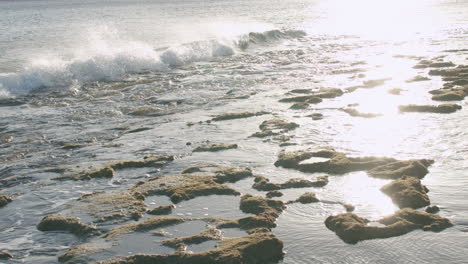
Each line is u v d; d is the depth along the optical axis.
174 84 18.44
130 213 8.00
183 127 12.93
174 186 8.90
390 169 9.42
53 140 12.38
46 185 9.41
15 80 18.16
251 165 10.05
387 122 12.53
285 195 8.60
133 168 10.12
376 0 83.75
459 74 17.27
